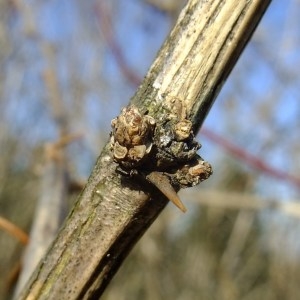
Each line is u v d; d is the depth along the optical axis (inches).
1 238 13.2
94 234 2.1
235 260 14.2
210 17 2.0
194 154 1.9
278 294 13.3
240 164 12.5
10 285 3.6
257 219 14.0
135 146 1.8
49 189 3.9
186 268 14.3
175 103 2.0
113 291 13.8
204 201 6.4
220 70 2.0
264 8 2.0
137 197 2.0
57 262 2.2
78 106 10.9
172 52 2.0
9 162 13.6
